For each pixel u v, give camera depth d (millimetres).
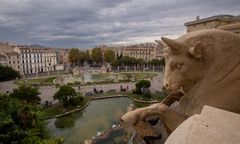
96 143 9594
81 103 37625
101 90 45969
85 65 112562
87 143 11172
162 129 2977
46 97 42969
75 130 26422
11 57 81438
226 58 2602
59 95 35750
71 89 36438
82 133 25375
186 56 2631
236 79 2590
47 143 14352
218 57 2602
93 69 92375
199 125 1462
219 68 2609
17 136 13086
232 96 2578
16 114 15094
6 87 54562
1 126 12836
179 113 2773
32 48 93000
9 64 80875
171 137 1448
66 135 24922
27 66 88625
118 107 36062
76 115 32562
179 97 3195
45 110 33969
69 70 86812
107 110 34531
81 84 55312
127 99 41469
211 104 2600
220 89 2613
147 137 2875
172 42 2598
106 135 9711
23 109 15375
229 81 2594
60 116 32000
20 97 29172
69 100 36625
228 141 1335
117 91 46812
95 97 41750
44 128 16812
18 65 84250
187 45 2631
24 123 14945
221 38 2600
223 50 2596
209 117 1595
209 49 2604
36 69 93250
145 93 42406
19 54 84562
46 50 99312
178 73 2672
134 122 2896
